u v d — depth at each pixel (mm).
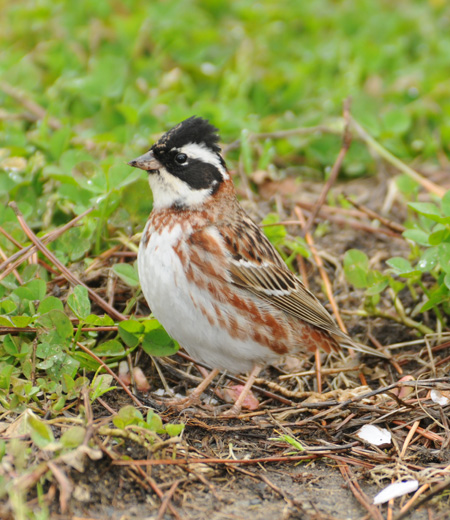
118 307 10789
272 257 9781
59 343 9273
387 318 11484
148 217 10320
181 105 15234
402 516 7469
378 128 14977
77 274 10586
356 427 9188
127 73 16141
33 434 7508
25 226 10359
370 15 19703
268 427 9188
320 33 19109
